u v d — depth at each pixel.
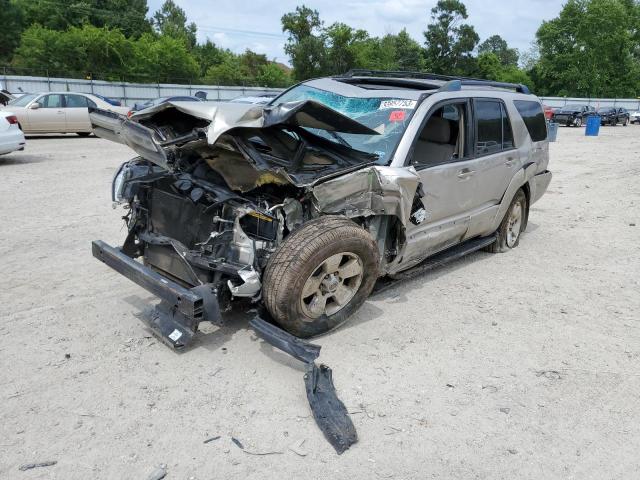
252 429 3.03
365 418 3.17
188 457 2.80
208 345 3.91
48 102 17.95
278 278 3.61
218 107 3.68
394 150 4.39
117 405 3.20
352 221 3.96
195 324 3.65
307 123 3.83
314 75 58.09
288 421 3.11
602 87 72.19
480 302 4.94
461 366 3.80
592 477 2.79
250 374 3.56
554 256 6.42
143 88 41.12
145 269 3.89
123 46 49.41
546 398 3.46
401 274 4.85
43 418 3.06
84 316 4.30
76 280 5.04
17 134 11.82
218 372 3.57
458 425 3.15
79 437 2.92
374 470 2.77
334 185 3.82
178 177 4.16
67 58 47.44
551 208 9.20
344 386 3.48
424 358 3.88
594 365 3.88
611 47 71.12
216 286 3.75
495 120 5.66
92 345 3.86
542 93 75.56
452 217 5.16
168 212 4.28
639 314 4.79
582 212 8.91
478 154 5.34
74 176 10.61
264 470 2.73
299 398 3.33
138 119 4.21
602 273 5.84
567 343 4.21
